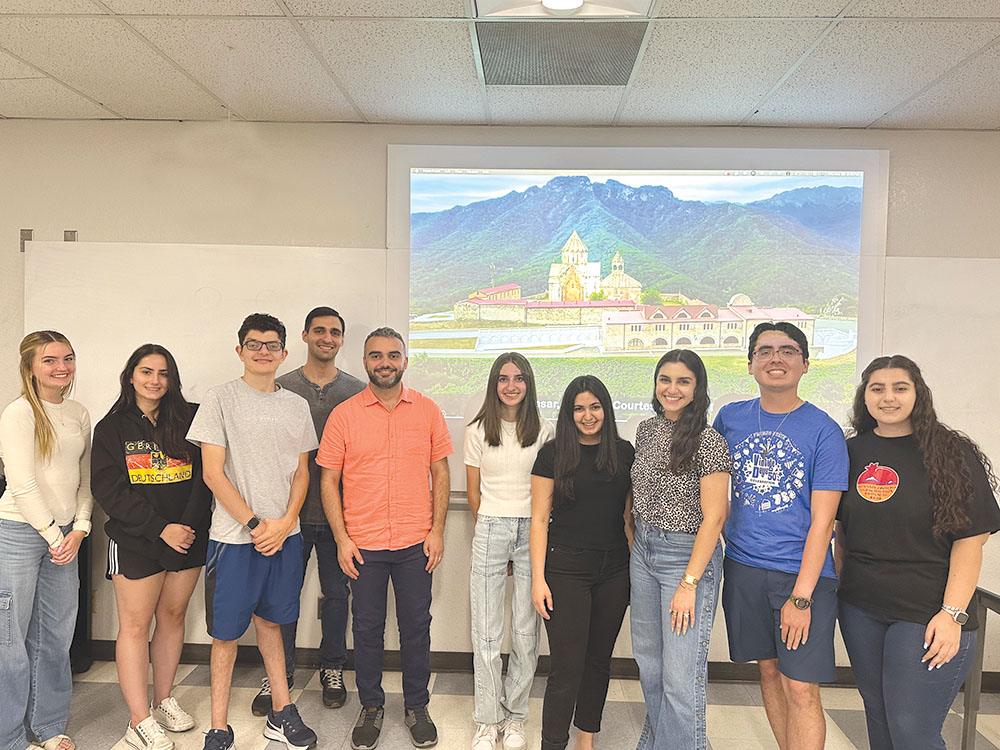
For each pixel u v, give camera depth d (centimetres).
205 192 347
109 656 349
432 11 236
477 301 345
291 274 346
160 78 294
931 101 306
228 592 259
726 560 243
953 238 338
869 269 337
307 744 272
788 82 290
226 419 263
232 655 267
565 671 251
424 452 288
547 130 345
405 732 287
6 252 352
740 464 236
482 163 344
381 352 277
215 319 346
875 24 241
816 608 223
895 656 208
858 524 217
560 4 232
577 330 344
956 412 336
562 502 252
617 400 343
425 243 346
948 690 206
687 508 234
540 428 281
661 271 342
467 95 308
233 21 243
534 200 344
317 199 346
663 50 263
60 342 266
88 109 332
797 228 339
